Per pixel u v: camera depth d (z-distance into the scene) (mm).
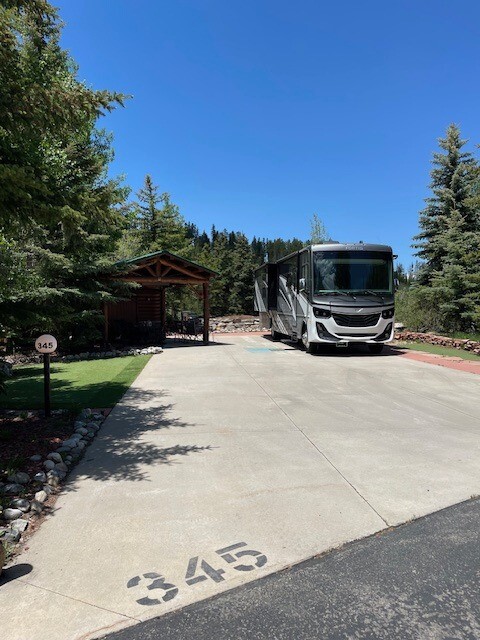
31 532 3262
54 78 5473
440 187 21047
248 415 6508
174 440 5363
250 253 50375
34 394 8047
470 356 13312
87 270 13555
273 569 2781
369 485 4035
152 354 14391
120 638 2232
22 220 4285
